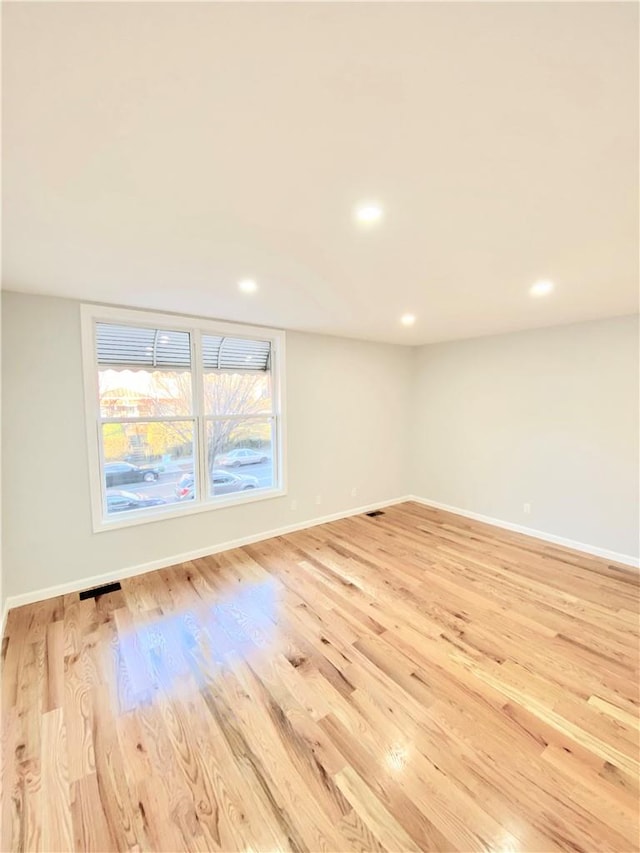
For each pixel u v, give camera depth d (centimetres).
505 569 337
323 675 206
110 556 316
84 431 300
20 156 119
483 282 252
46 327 281
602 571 334
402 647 230
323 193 144
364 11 76
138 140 113
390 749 162
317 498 459
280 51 85
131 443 333
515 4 74
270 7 75
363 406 497
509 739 167
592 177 134
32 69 88
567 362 389
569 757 158
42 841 128
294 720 177
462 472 495
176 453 358
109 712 181
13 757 158
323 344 451
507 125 108
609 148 118
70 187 138
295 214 160
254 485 412
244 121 106
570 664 215
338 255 205
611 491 363
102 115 102
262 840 128
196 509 361
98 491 309
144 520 331
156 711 182
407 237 182
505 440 447
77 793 143
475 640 237
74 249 195
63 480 292
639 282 251
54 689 195
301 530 439
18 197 144
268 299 293
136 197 146
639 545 347
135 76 91
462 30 80
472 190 142
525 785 146
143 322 327
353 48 84
